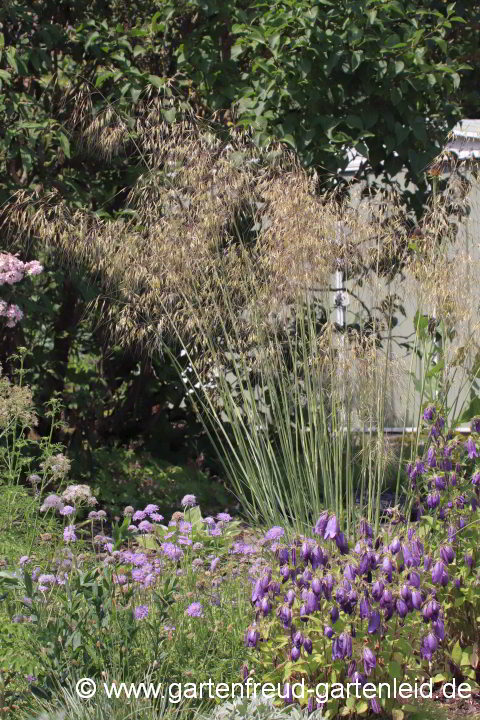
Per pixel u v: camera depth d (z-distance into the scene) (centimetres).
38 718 325
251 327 546
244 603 429
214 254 550
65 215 623
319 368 486
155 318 583
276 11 670
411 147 709
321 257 496
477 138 749
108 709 328
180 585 433
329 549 371
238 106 712
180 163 584
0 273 591
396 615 365
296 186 519
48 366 744
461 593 413
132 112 682
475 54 841
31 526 496
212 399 659
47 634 351
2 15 677
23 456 681
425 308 509
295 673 371
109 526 678
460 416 518
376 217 523
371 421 477
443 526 423
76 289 710
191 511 580
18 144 682
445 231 517
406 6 720
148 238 570
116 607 378
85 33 713
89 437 772
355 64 642
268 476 475
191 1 683
